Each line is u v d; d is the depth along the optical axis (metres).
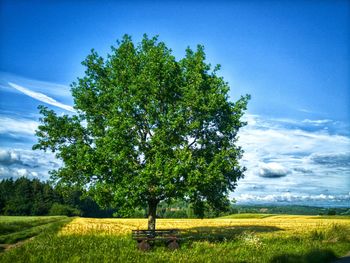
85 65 31.27
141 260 19.02
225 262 18.19
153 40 31.00
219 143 30.75
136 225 58.66
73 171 29.19
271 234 38.84
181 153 25.84
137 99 27.14
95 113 29.73
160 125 27.47
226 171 29.44
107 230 40.34
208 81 29.94
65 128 29.34
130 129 27.72
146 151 27.58
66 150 28.69
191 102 27.73
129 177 26.58
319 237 30.77
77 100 29.72
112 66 30.38
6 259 19.16
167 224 64.44
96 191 27.25
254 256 20.30
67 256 20.03
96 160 26.73
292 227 57.62
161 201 30.34
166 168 24.86
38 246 24.00
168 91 28.72
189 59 30.66
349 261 20.33
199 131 29.78
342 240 29.81
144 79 27.52
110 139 26.22
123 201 25.83
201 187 27.34
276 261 18.83
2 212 120.38
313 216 121.94
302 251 22.75
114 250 22.53
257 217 119.94
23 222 51.69
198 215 31.20
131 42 30.80
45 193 128.88
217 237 30.94
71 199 131.25
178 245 24.62
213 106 28.06
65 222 57.69
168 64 28.11
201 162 26.77
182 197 26.70
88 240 28.12
